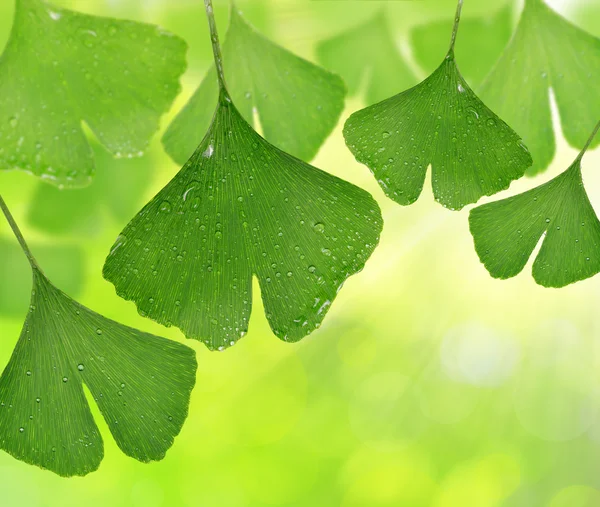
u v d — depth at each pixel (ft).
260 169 2.02
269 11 2.48
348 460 3.69
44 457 2.04
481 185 2.06
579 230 2.10
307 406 3.58
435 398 3.61
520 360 3.51
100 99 2.16
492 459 3.67
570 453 3.62
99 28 2.14
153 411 2.04
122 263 2.01
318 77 2.21
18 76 2.15
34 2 2.13
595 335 3.41
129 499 3.54
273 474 3.66
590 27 2.50
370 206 2.03
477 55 2.40
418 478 3.70
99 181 2.51
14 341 2.74
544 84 2.22
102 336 2.05
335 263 2.02
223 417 3.51
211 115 2.22
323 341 3.51
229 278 2.01
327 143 2.84
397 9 2.42
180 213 2.01
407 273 3.36
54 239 2.56
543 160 2.25
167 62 2.16
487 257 2.09
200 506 3.63
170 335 3.16
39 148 2.16
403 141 2.06
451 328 3.48
